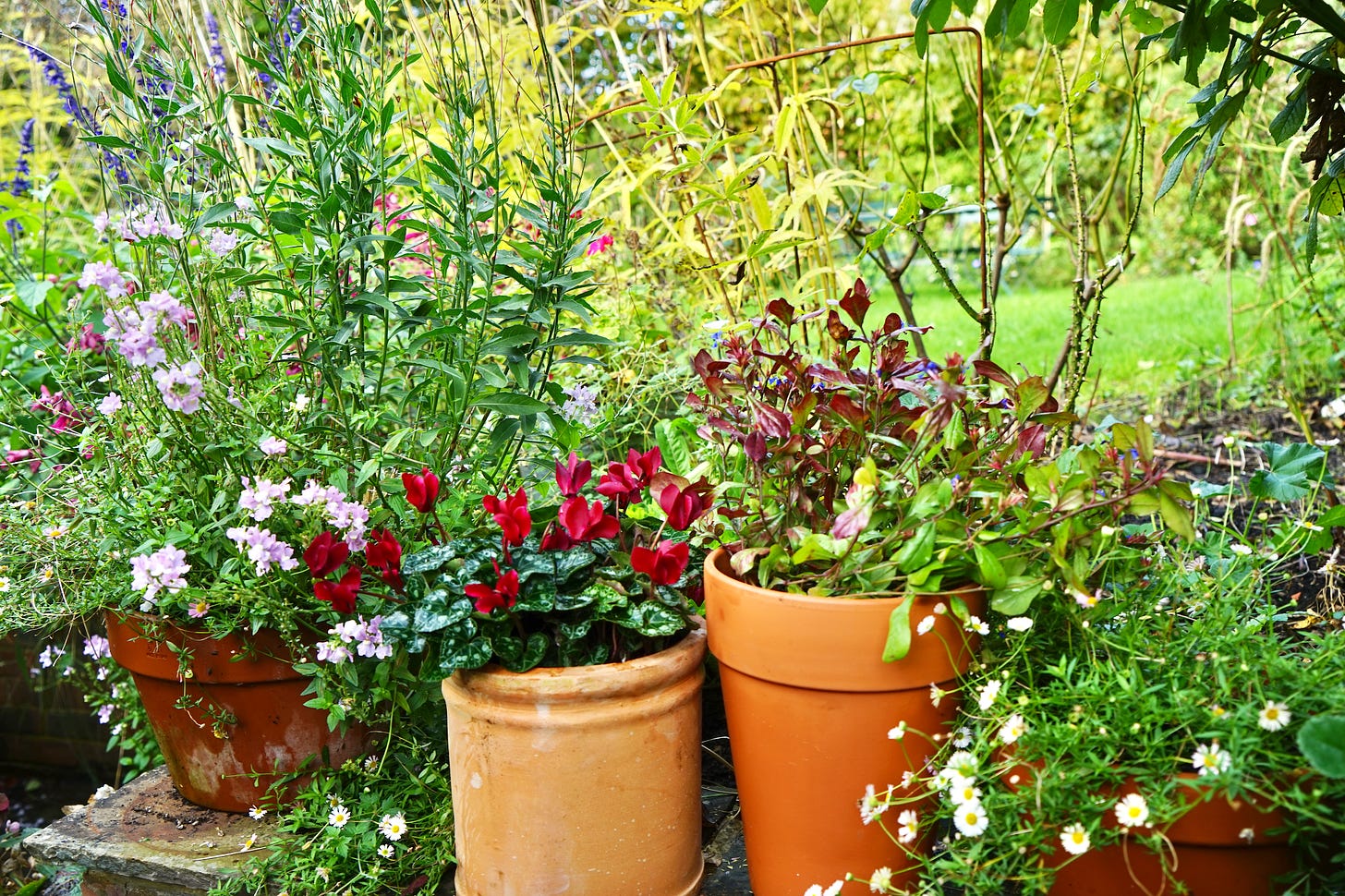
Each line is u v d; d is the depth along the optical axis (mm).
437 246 1671
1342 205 1851
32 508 1871
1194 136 1717
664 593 1457
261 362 1810
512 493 1905
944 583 1317
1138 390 3398
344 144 1612
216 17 2057
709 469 1746
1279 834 1144
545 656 1445
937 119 3982
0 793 2451
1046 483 1259
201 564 1680
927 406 1434
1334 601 1829
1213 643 1250
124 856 1645
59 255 2701
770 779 1352
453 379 1715
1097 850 1219
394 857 1594
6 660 2545
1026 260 6934
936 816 1262
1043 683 1336
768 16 2613
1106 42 3520
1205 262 5227
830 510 1406
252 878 1568
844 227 2428
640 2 2160
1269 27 1620
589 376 2211
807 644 1265
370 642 1469
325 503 1541
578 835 1376
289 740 1704
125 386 1715
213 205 1694
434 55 1938
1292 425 2875
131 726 2355
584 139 2432
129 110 1791
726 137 1979
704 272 2357
